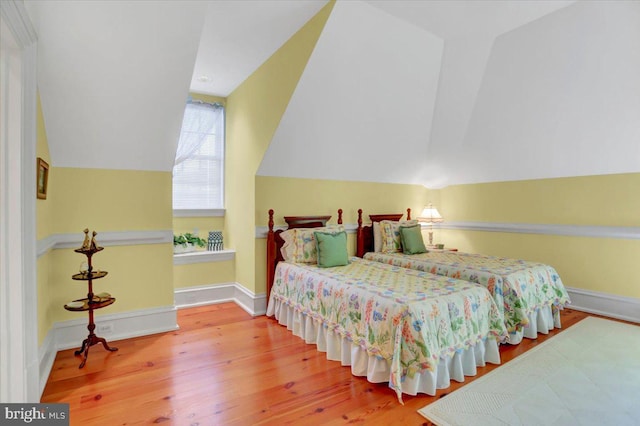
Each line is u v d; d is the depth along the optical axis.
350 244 4.32
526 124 3.68
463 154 4.44
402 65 3.21
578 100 3.20
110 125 2.68
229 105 4.30
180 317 3.58
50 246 2.52
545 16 2.73
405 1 2.52
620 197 3.51
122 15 2.13
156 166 3.13
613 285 3.56
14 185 1.79
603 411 1.92
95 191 2.88
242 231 3.95
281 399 2.05
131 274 3.05
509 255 4.45
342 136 3.65
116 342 2.90
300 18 2.72
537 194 4.16
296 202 3.87
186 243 4.08
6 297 1.79
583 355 2.63
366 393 2.12
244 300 3.88
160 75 2.53
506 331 2.56
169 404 2.00
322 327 2.75
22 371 1.83
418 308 2.12
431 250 4.55
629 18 2.50
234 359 2.59
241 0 2.45
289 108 3.11
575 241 3.84
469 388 2.18
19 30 1.66
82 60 2.26
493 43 3.14
